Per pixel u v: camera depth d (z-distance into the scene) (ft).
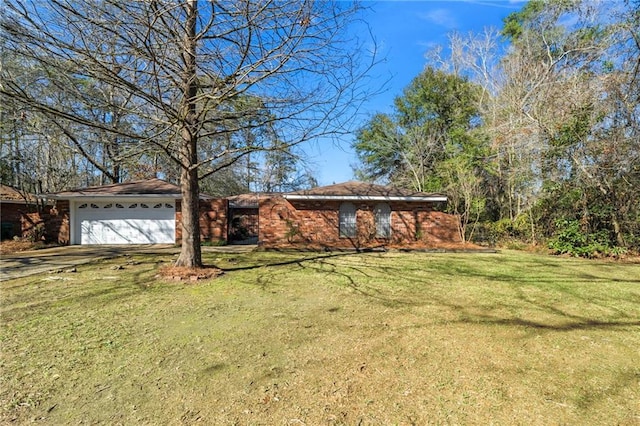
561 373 10.61
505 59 57.47
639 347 12.61
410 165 75.10
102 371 10.77
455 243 48.67
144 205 50.83
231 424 8.10
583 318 16.02
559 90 39.73
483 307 17.84
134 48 17.51
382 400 9.11
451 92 75.31
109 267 29.91
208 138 27.86
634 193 36.76
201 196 60.23
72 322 15.35
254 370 10.81
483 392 9.50
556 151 40.42
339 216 49.85
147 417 8.38
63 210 50.01
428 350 12.32
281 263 33.12
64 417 8.40
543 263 33.37
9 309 17.34
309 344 12.88
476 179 53.16
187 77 20.03
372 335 13.79
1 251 41.39
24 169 56.54
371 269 29.66
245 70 20.58
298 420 8.24
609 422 8.14
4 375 10.51
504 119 54.19
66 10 16.02
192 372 10.68
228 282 23.93
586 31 44.57
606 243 37.37
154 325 14.99
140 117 22.81
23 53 16.15
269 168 86.22
